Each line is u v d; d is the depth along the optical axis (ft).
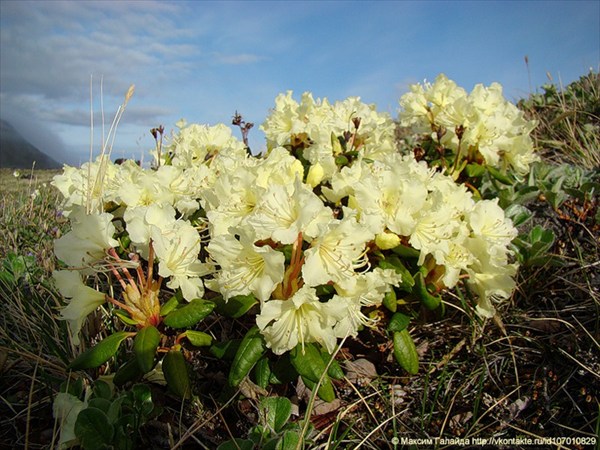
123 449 0.75
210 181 1.15
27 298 1.14
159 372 0.90
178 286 0.82
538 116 2.49
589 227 1.35
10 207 1.88
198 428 0.79
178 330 0.98
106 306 1.09
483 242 0.91
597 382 0.90
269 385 0.93
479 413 0.90
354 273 0.76
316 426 0.89
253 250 0.75
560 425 0.83
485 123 1.33
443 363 1.01
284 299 0.78
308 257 0.72
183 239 0.83
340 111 1.51
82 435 0.72
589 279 1.17
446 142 1.44
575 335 0.99
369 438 0.86
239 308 0.83
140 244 0.85
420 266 0.94
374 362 1.04
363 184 0.88
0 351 0.95
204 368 0.98
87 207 1.04
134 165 1.16
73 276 0.79
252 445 0.72
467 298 1.12
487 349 1.04
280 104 1.63
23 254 1.49
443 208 0.89
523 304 1.16
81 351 0.92
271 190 0.76
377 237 0.88
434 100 1.46
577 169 1.68
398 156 1.04
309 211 0.71
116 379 0.81
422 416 0.86
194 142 1.43
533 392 0.91
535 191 1.50
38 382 0.95
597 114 2.30
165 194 1.08
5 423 0.88
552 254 1.18
